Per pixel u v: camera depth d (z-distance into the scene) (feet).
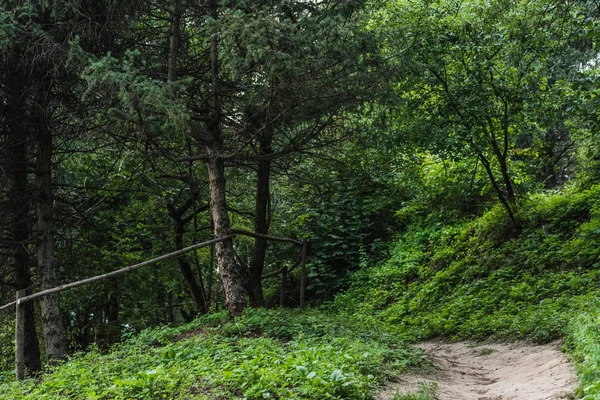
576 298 45.93
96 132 46.80
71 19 42.37
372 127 48.93
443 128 62.95
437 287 68.28
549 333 40.91
